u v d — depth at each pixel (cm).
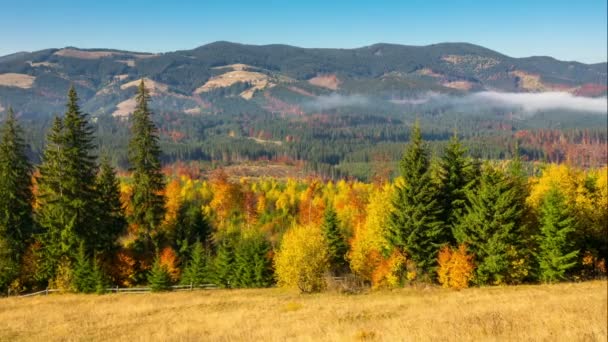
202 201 12850
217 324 2720
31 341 2559
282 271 4716
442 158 4600
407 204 4356
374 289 4300
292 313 2959
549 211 4225
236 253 5731
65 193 4825
